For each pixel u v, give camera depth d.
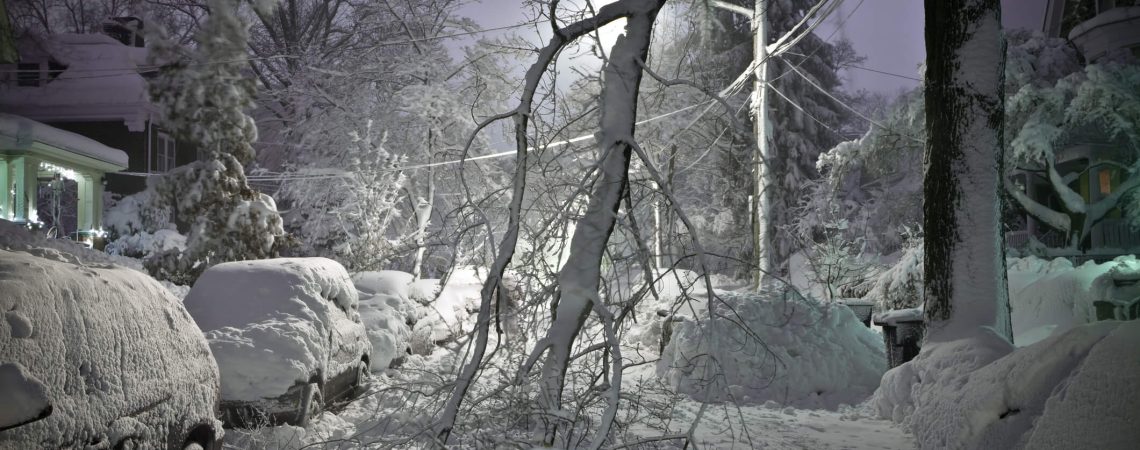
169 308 5.49
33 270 4.24
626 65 6.05
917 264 19.20
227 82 18.05
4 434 3.59
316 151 34.69
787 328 12.40
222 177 17.62
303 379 7.58
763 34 18.33
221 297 8.30
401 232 33.31
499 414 5.66
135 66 35.81
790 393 11.62
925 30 10.87
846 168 24.62
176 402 5.14
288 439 7.24
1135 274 13.98
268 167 42.00
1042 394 5.54
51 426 3.88
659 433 8.39
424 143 31.42
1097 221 24.72
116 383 4.48
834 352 12.12
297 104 35.09
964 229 10.25
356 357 9.41
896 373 10.21
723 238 36.62
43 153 26.75
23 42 37.69
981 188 10.27
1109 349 4.26
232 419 7.42
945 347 9.57
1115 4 30.11
